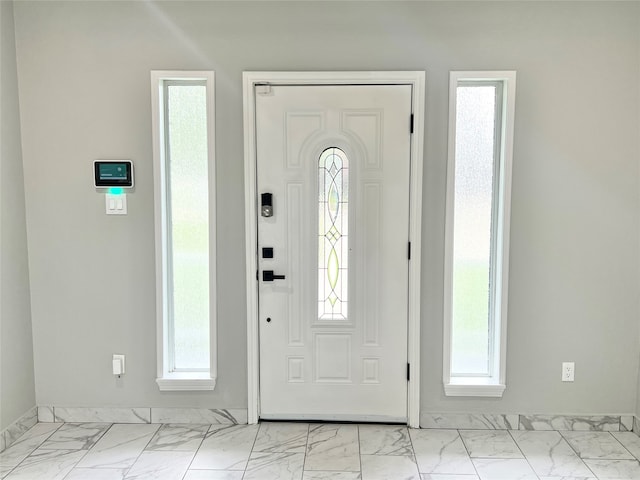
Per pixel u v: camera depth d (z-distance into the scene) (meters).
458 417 2.69
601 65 2.53
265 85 2.59
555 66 2.54
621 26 2.51
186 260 2.73
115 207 2.65
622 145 2.56
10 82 2.54
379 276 2.66
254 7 2.56
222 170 2.62
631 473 2.25
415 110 2.56
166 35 2.57
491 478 2.21
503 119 2.59
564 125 2.56
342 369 2.71
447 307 2.65
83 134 2.62
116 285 2.69
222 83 2.59
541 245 2.62
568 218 2.60
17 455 2.40
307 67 2.58
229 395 2.73
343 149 2.62
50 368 2.74
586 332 2.65
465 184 2.66
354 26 2.55
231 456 2.39
